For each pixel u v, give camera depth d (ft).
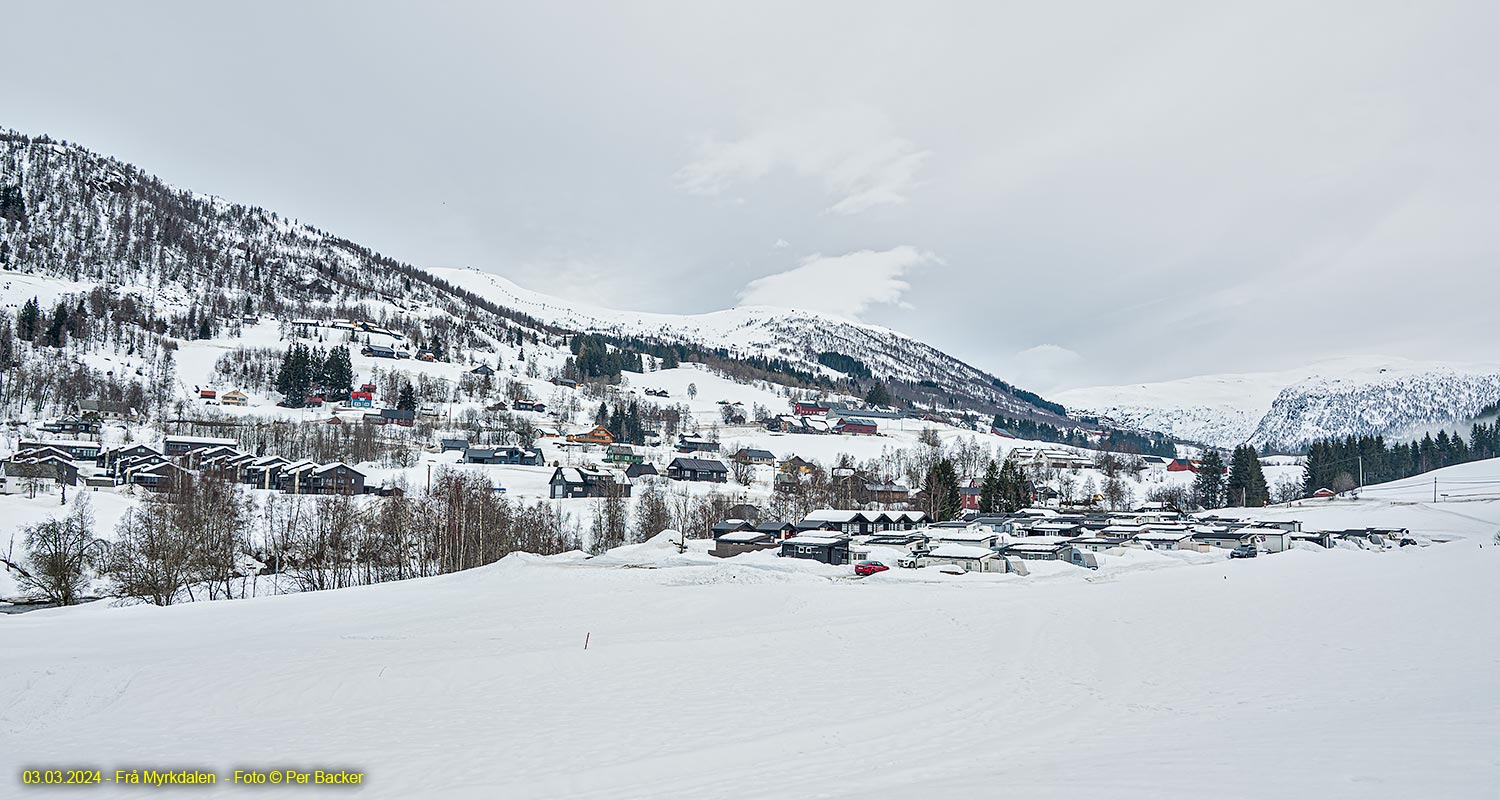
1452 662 102.12
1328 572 231.91
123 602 225.97
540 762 73.77
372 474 513.04
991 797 52.65
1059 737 78.07
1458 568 219.00
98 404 611.06
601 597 206.18
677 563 303.89
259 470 445.37
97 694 102.17
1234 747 63.52
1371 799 44.01
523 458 630.33
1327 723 71.77
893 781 63.41
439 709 95.55
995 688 103.35
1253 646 123.75
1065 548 330.13
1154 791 49.96
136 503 360.69
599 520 397.60
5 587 256.52
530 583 240.73
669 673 114.93
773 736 82.17
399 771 71.77
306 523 331.98
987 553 305.32
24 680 106.83
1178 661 115.85
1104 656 121.90
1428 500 564.30
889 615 168.35
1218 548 383.45
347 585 288.10
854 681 109.09
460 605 196.44
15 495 349.61
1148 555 356.18
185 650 133.90
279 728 87.56
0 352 641.40
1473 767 49.70
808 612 180.45
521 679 110.73
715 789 64.03
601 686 107.04
